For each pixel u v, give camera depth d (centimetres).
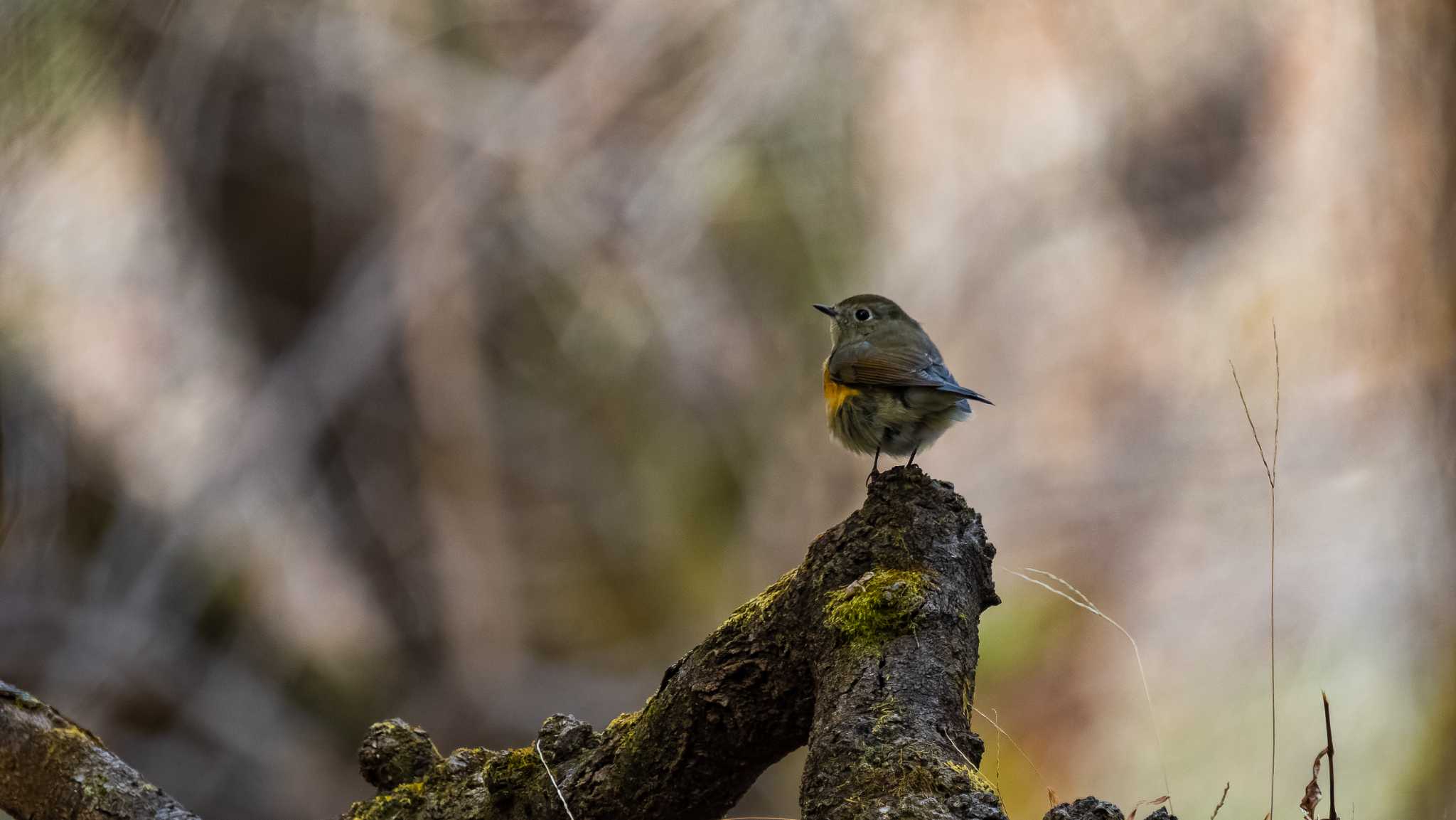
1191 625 1343
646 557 1641
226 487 1521
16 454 1390
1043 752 1271
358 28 1605
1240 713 1177
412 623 1600
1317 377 1424
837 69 1664
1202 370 1540
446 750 1559
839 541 305
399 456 1631
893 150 1681
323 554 1574
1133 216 1644
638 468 1655
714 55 1669
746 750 308
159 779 1448
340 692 1544
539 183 1638
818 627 292
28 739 351
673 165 1641
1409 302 1324
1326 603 1268
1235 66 1581
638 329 1648
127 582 1462
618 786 321
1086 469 1553
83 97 1237
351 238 1627
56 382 1395
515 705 1584
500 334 1661
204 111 1500
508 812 335
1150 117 1634
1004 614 1424
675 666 317
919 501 308
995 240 1667
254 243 1581
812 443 1642
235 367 1538
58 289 1362
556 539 1644
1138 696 1268
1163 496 1488
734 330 1655
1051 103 1670
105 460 1448
